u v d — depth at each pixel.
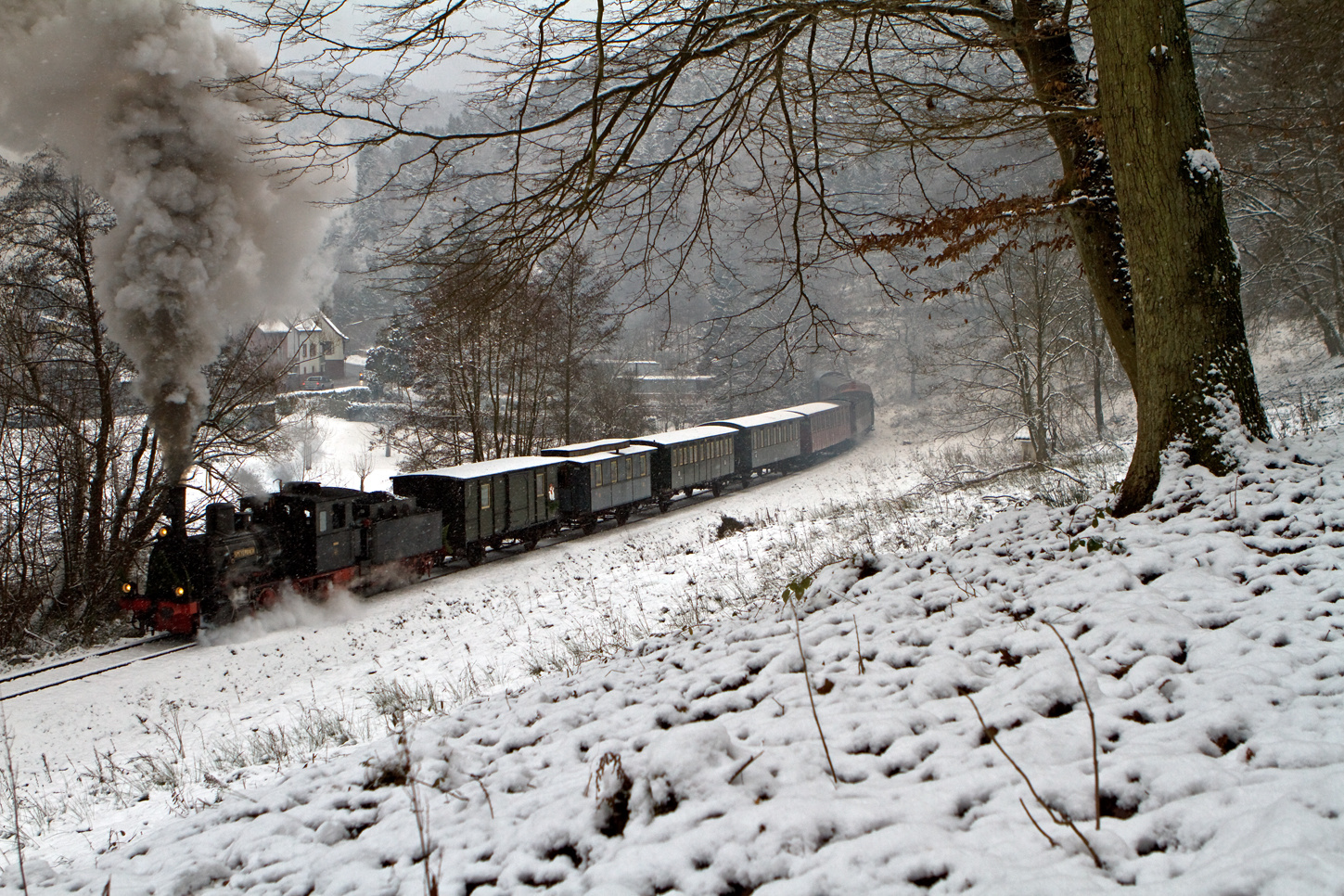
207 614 14.02
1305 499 5.15
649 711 4.28
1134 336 7.23
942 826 2.47
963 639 4.22
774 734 3.47
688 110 7.23
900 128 7.86
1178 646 3.55
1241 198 18.19
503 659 10.62
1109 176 7.34
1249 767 2.47
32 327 17.05
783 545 14.21
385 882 2.93
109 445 17.83
